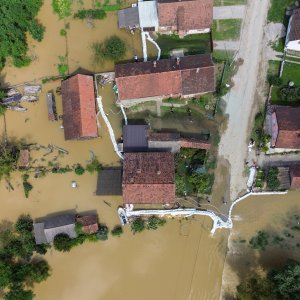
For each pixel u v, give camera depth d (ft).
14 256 181.88
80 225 176.96
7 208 184.85
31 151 186.19
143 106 183.93
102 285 179.83
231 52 183.11
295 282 153.28
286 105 179.42
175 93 177.37
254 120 180.55
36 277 175.63
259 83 181.57
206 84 175.01
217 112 181.78
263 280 162.30
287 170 174.50
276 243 175.94
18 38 182.91
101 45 187.73
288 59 181.06
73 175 184.14
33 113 187.62
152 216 180.45
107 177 180.14
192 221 179.52
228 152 180.65
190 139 176.86
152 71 173.27
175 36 185.78
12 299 170.60
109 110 185.16
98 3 188.96
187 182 180.14
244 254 176.96
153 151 176.55
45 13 190.70
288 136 168.76
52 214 183.32
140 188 168.04
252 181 178.40
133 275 179.42
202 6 173.17
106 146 184.03
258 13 183.93
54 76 187.62
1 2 179.93
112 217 181.78
